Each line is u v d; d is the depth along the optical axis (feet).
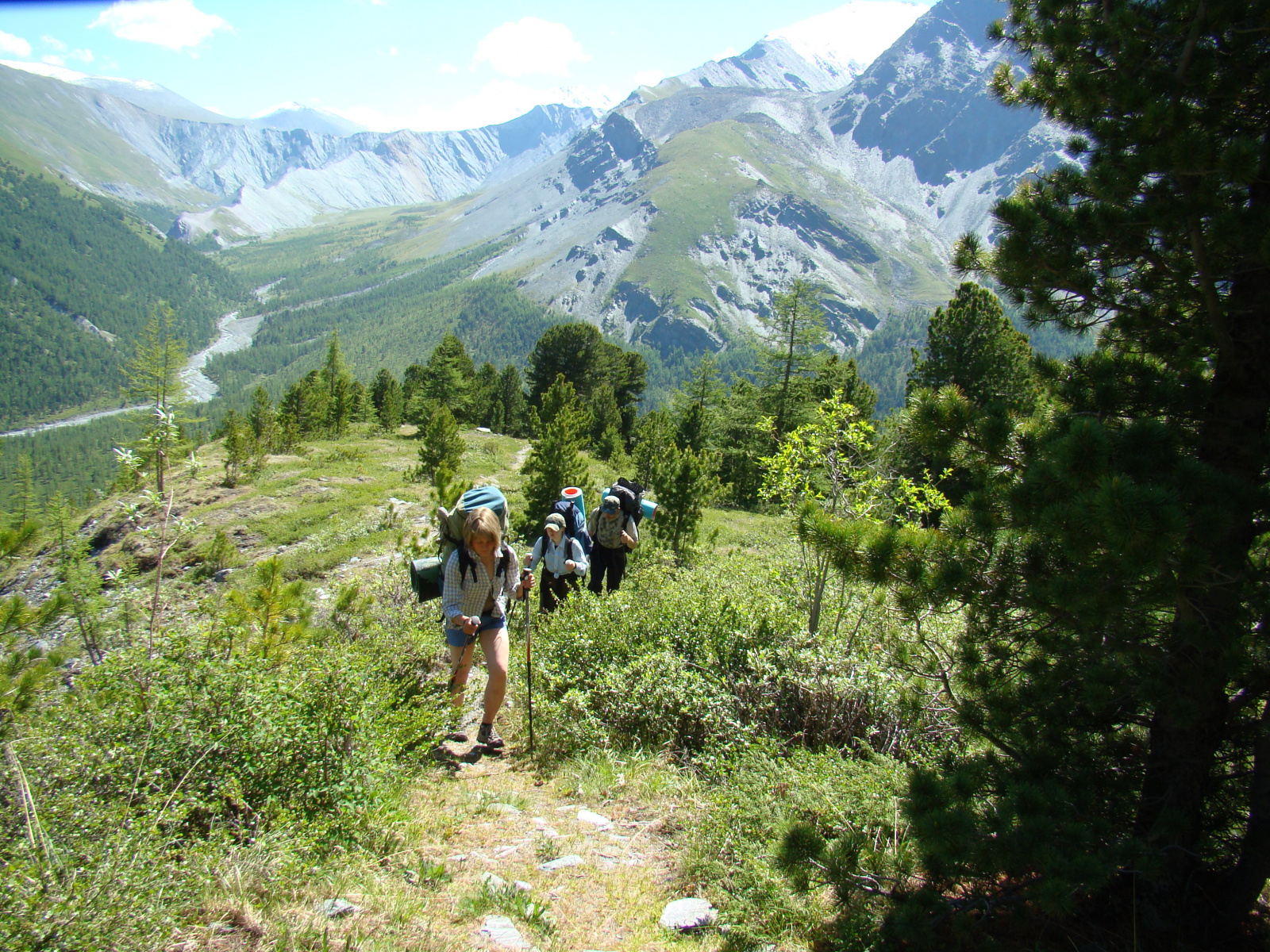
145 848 9.44
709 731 17.78
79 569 28.53
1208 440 12.01
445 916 10.51
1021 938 10.82
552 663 21.02
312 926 9.46
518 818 14.46
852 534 13.28
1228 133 12.07
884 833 12.53
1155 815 11.53
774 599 23.61
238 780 12.16
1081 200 13.93
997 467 13.05
